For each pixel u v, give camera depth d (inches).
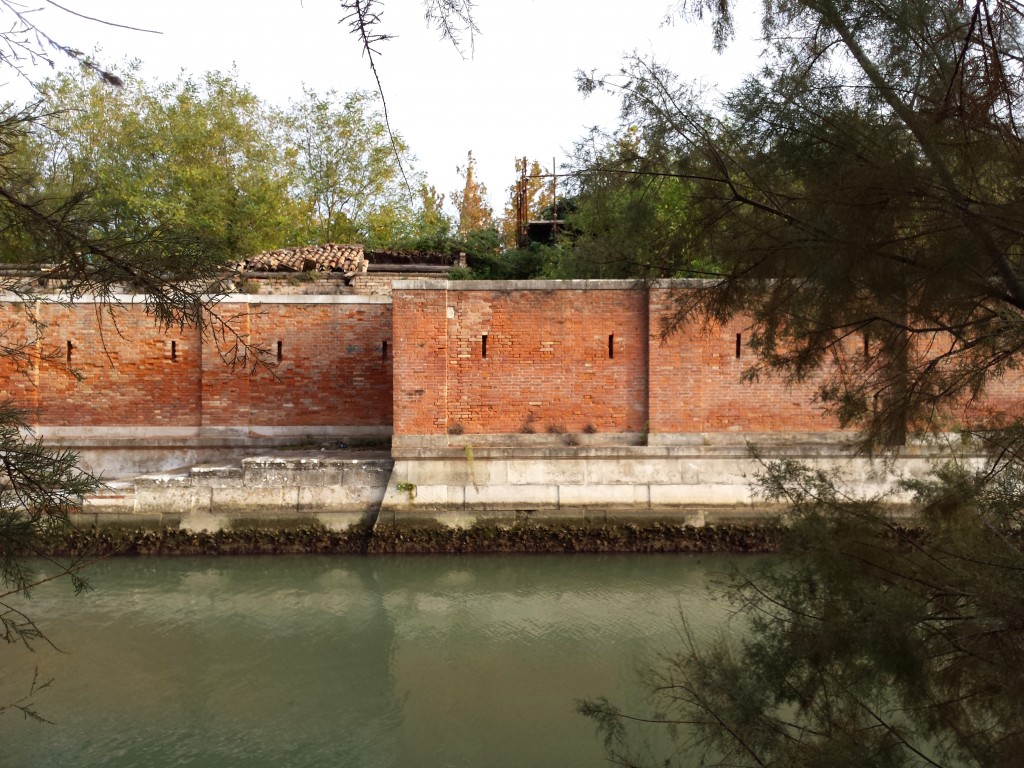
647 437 600.4
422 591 515.5
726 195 161.9
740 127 152.8
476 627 455.5
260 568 563.8
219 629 454.9
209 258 159.5
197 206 1042.7
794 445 582.2
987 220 123.6
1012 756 123.4
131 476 673.0
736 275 164.7
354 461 605.6
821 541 155.8
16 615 473.7
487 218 1390.3
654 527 585.0
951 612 133.8
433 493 590.6
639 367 606.9
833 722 143.9
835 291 142.6
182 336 687.1
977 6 121.1
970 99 124.3
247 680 389.4
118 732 339.0
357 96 1240.8
